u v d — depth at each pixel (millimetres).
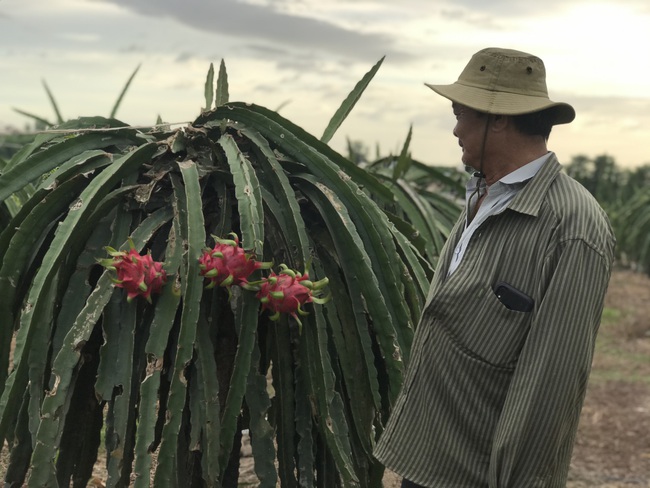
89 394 2207
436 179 4574
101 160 2303
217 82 2676
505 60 1870
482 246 1838
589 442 5008
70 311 2104
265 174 2363
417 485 1941
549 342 1701
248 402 2131
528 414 1699
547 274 1745
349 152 4641
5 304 2150
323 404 2121
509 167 1878
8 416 1984
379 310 2211
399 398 2018
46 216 2193
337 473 2350
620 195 16453
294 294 2039
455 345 1856
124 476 2146
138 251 2104
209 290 2191
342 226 2250
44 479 1896
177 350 1963
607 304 9914
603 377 6590
